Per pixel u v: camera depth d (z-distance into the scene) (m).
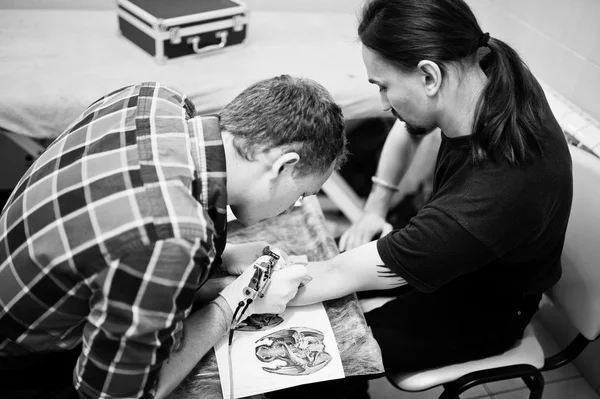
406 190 1.83
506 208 0.94
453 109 0.98
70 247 0.76
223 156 0.84
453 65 0.92
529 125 0.95
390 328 1.18
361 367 0.96
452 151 1.05
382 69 0.96
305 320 1.04
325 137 0.88
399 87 0.97
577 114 1.47
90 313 0.78
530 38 1.70
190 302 0.79
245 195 0.89
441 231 0.96
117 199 0.76
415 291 1.25
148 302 0.75
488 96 0.94
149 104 0.91
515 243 0.99
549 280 1.17
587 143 1.40
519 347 1.23
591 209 1.22
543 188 0.96
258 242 1.14
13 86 1.48
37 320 0.83
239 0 1.84
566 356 1.32
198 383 0.92
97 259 0.74
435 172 1.14
